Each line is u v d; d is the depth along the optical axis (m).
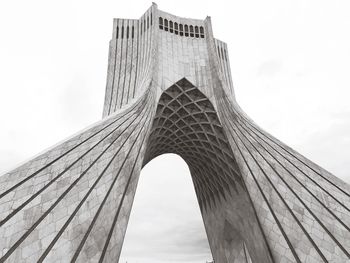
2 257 5.79
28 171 7.66
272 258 10.52
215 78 18.45
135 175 11.54
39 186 7.55
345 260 8.75
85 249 7.42
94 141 10.31
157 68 17.41
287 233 10.20
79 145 9.68
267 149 13.34
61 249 6.84
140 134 13.08
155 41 18.02
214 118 18.66
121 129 11.85
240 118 15.30
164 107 18.34
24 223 6.58
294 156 13.31
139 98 13.65
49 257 6.50
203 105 19.19
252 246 14.37
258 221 11.94
